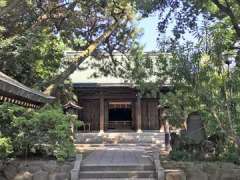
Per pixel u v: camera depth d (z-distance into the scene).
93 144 27.36
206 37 11.70
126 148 24.08
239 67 12.35
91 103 29.98
